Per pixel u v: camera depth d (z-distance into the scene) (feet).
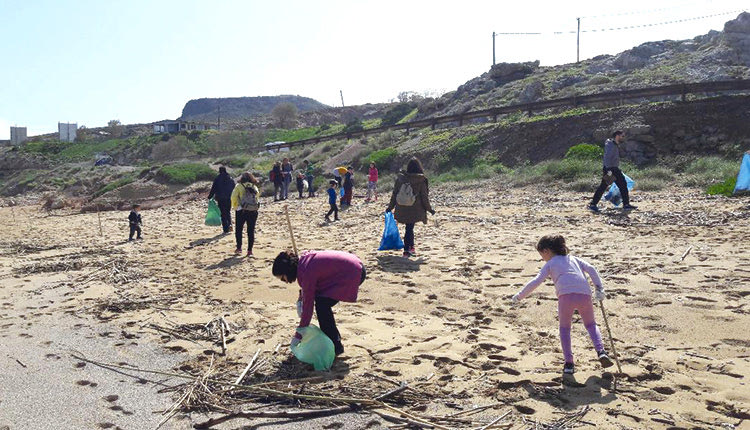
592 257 30.66
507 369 16.63
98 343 20.58
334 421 14.15
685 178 62.23
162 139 289.94
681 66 128.36
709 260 28.43
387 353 18.43
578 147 77.41
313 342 17.15
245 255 37.47
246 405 15.21
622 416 13.62
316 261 17.63
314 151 134.72
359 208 64.18
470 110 146.61
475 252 34.04
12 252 44.24
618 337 19.02
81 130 345.51
